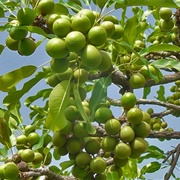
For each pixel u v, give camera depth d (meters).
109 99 5.02
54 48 3.38
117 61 4.92
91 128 3.48
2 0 4.04
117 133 3.83
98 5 4.02
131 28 4.86
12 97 4.12
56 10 4.35
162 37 6.04
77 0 4.68
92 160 3.86
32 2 3.89
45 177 4.23
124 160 3.94
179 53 5.61
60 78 3.96
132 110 3.81
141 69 4.51
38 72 4.38
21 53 3.72
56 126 3.55
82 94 3.96
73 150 3.87
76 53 3.64
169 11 5.44
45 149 4.50
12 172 3.96
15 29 3.57
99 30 3.42
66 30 3.43
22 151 4.23
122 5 3.98
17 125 5.20
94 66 3.44
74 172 3.98
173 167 5.11
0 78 3.89
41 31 3.47
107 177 4.02
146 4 3.90
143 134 3.87
